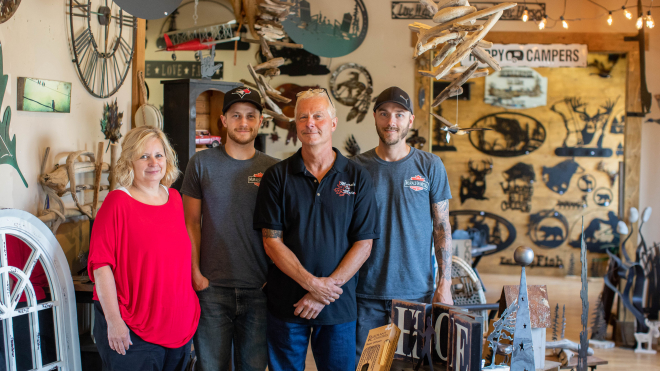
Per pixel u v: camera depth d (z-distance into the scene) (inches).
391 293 87.9
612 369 143.9
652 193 178.2
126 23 125.9
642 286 162.4
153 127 79.8
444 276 89.5
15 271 77.4
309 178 77.5
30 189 87.6
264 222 77.4
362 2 192.7
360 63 194.1
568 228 270.5
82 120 106.1
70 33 100.7
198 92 123.4
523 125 272.1
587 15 194.2
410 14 192.2
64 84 97.3
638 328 161.8
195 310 83.2
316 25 193.0
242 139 87.5
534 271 272.4
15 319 77.4
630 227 176.6
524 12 185.2
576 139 270.5
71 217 104.9
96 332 76.3
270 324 79.1
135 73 132.5
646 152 179.2
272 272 79.3
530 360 60.9
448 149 276.1
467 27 70.4
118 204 74.7
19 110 84.4
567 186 270.5
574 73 269.4
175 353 79.3
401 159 90.0
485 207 275.1
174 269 77.7
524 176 272.5
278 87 198.2
